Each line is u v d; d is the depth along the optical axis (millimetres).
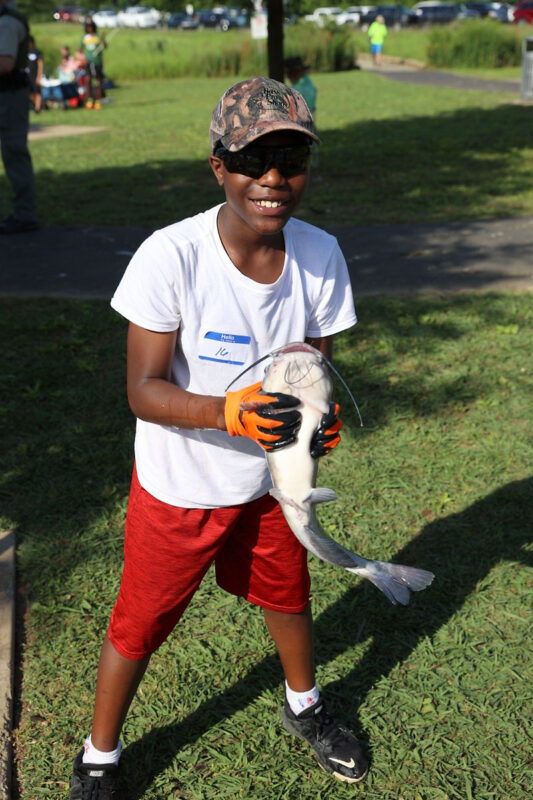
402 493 4008
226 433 2047
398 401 4891
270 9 11891
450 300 6602
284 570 2318
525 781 2525
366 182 11773
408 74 31578
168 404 1920
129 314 1927
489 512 3844
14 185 9000
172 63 33156
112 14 65500
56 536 3695
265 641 3098
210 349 1993
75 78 22984
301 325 2070
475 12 54344
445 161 13266
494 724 2732
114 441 4465
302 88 12180
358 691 2873
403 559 3533
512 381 5125
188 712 2799
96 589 3355
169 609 2232
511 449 4363
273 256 1966
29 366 5406
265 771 2580
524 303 6500
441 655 3018
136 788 2525
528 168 12531
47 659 3004
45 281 7348
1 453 4363
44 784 2533
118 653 2258
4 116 8688
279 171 1768
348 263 7836
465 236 8711
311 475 1793
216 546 2188
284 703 2686
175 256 1885
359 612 3242
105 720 2334
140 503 2150
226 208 1930
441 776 2551
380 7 55531
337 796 2494
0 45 8305
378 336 5863
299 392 1768
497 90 24734
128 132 17406
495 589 3350
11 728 2703
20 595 3338
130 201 10562
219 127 1784
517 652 3023
